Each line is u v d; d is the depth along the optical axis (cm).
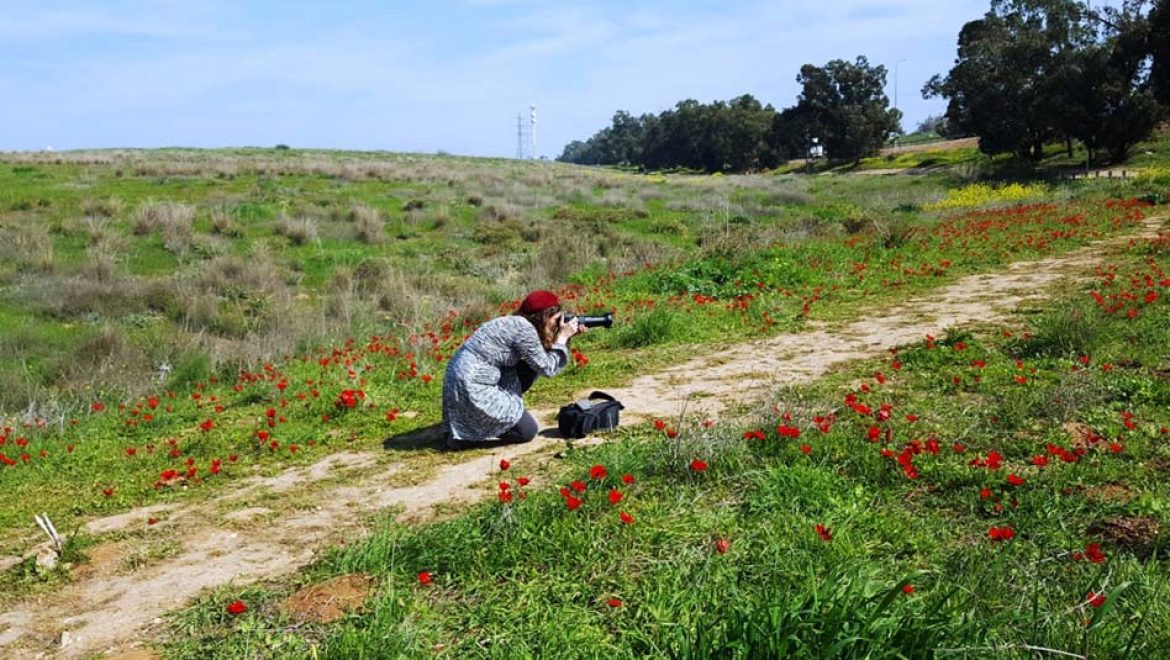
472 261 1997
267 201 2822
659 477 474
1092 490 420
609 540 397
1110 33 4572
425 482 540
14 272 1744
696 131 11475
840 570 320
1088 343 688
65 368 1144
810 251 1544
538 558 386
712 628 296
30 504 587
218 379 1024
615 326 1032
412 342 1022
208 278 1708
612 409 611
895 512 409
